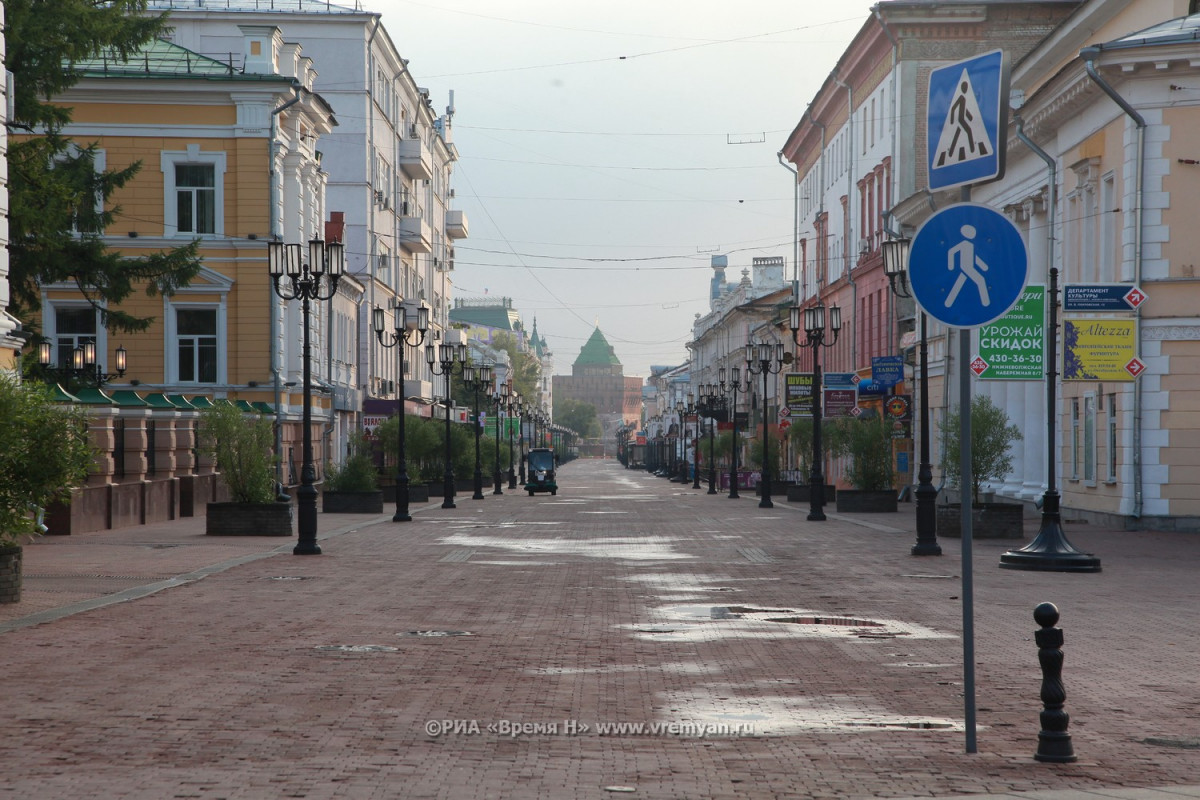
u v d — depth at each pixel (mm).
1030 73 50625
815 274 86062
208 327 53312
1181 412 34531
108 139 52594
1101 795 8086
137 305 52750
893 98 60844
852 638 15484
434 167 107188
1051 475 24859
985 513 32938
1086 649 14711
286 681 12406
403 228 88812
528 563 26031
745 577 23203
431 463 71438
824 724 10586
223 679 12484
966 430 9453
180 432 42875
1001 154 9070
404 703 11383
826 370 81312
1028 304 32312
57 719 10586
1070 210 40656
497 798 8148
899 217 57688
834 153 78875
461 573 23750
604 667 13352
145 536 32656
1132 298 32875
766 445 54156
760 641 15227
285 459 53844
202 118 52906
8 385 18172
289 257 29562
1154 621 17141
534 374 193750
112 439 35812
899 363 55438
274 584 21531
